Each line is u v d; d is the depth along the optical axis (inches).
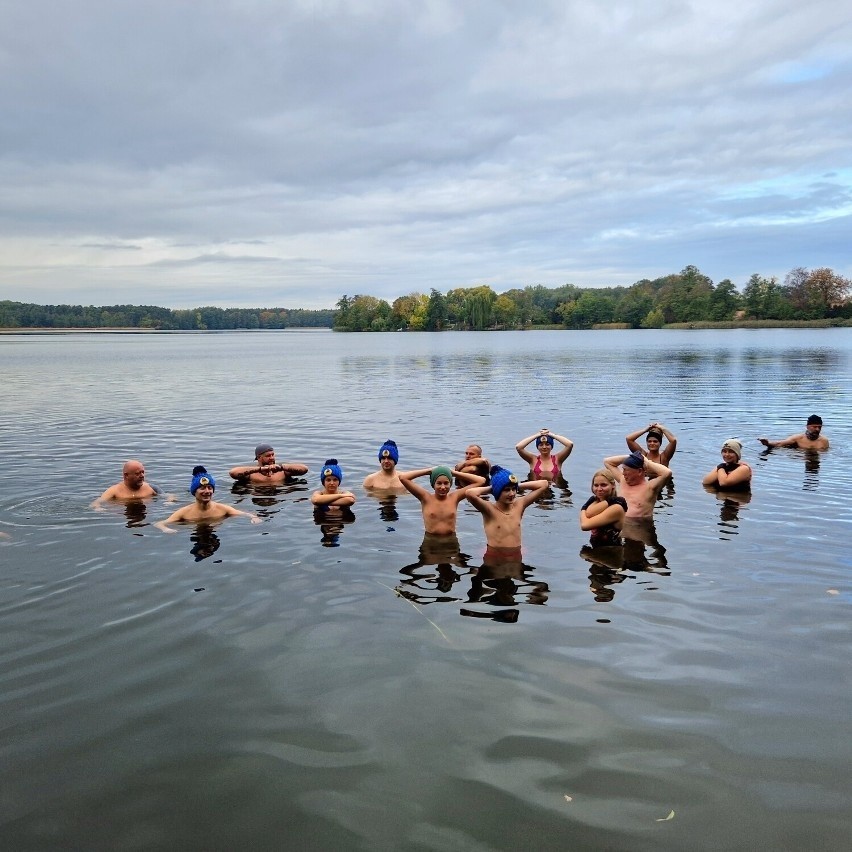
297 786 176.6
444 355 2650.1
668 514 437.4
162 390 1347.2
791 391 1174.3
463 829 161.0
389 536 396.5
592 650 249.9
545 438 557.3
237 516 440.5
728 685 224.4
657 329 7130.9
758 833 158.7
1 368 2106.3
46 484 529.0
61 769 183.5
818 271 6456.7
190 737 197.2
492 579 324.5
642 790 173.8
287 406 1048.2
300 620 277.3
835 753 187.9
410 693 220.8
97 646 253.6
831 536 386.0
